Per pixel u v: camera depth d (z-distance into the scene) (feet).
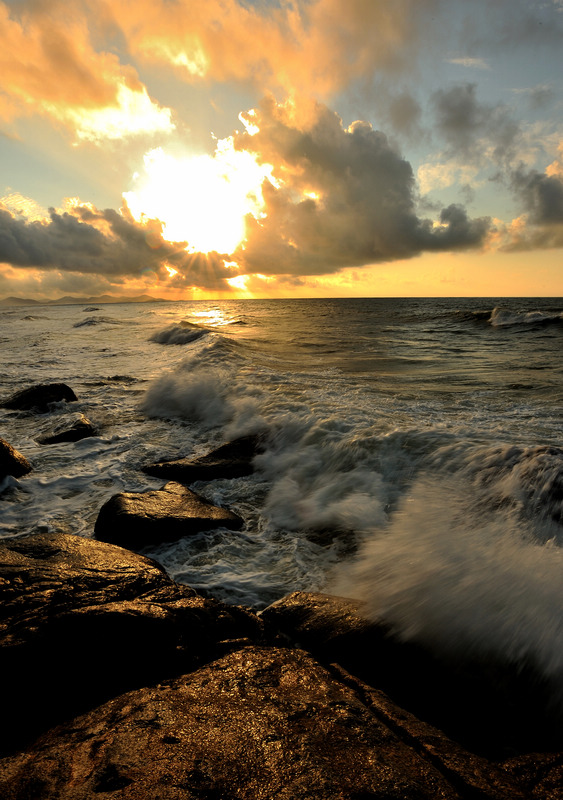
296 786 5.43
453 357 48.85
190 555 14.33
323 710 7.09
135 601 10.11
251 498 18.43
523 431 21.07
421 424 22.36
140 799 5.21
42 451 23.47
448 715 8.15
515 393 30.14
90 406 32.17
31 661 8.23
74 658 8.50
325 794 5.30
